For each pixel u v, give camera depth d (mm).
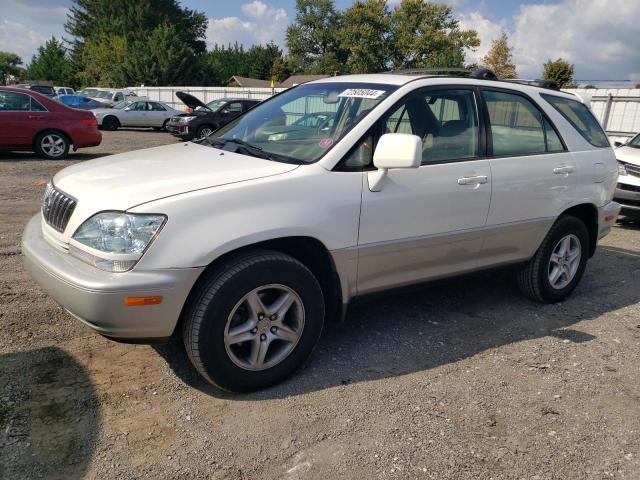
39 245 3170
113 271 2779
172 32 55969
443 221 3785
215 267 3023
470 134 4016
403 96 3699
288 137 3723
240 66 93125
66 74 71312
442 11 46312
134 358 3502
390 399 3219
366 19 47406
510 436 2941
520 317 4531
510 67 47406
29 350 3502
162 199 2863
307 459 2678
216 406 3066
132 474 2506
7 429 2727
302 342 3324
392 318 4379
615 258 6527
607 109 15242
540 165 4344
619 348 4047
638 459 2809
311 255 3457
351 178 3363
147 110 24859
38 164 11445
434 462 2703
